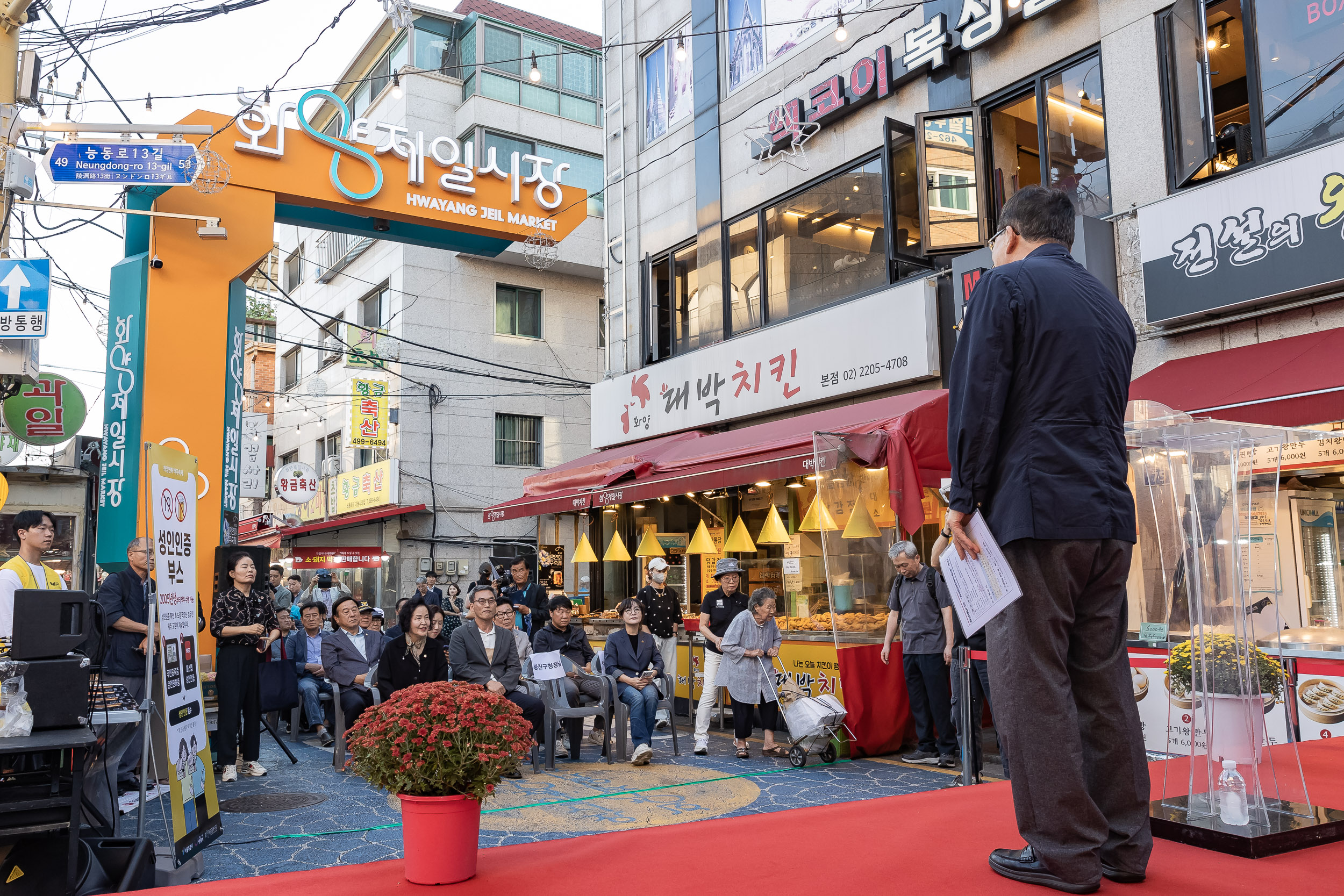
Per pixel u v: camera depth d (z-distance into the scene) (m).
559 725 7.74
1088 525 2.03
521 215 11.02
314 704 9.05
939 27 9.41
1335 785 3.15
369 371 19.48
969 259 8.58
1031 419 2.10
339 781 6.86
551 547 17.00
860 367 9.65
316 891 2.38
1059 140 8.63
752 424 11.27
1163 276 7.43
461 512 19.66
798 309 11.02
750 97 11.78
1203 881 2.15
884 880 2.21
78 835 3.48
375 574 19.16
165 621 4.62
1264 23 7.25
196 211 8.87
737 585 8.29
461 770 2.43
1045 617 2.08
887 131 9.70
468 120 19.97
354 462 21.23
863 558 7.80
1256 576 6.08
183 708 4.73
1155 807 2.71
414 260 19.81
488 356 20.45
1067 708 2.08
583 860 2.53
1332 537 7.67
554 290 21.59
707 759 7.78
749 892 2.18
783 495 11.11
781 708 7.65
